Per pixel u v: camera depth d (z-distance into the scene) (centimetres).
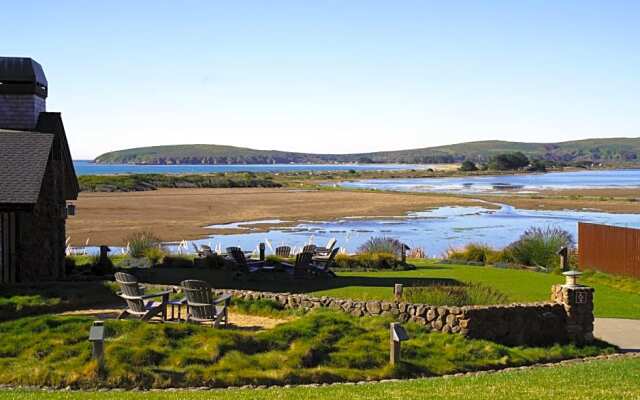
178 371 1191
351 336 1361
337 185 12356
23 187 1933
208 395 1025
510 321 1502
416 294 1652
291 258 2767
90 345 1253
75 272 2336
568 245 2944
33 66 2292
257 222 5328
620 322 1727
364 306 1588
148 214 5828
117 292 1841
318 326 1378
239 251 2300
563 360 1423
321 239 4303
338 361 1275
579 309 1536
